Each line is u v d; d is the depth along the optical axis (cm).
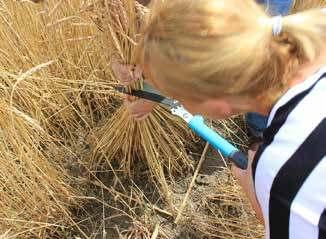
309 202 96
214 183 196
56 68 192
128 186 196
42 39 189
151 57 105
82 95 199
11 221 177
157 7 108
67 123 199
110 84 187
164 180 191
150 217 190
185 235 186
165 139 191
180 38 100
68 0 175
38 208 182
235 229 184
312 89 101
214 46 98
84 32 181
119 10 140
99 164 198
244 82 100
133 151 192
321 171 96
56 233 187
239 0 101
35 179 180
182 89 105
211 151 202
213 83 101
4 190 179
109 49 155
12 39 191
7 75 181
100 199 193
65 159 197
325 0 179
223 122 203
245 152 200
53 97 193
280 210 99
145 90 157
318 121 98
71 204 190
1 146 171
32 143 176
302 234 97
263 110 107
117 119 183
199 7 99
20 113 161
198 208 191
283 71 101
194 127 157
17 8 185
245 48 98
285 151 99
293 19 100
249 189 137
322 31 101
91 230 188
